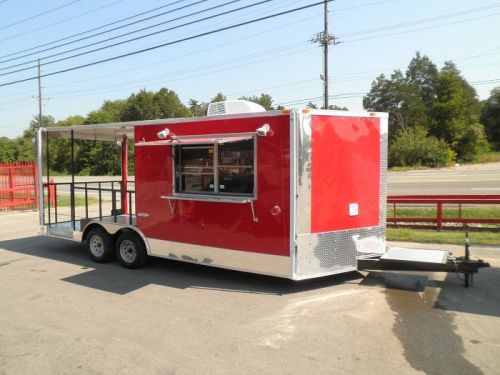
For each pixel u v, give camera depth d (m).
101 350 4.16
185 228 6.65
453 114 63.25
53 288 6.25
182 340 4.36
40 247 9.37
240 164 6.08
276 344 4.24
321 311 5.13
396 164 50.34
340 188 5.98
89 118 73.88
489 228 10.00
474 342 4.22
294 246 5.62
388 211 12.84
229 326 4.71
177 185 6.77
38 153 8.62
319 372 3.67
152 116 71.00
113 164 19.22
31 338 4.48
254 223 5.94
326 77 34.75
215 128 6.27
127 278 6.75
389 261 5.89
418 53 82.62
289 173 5.59
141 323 4.84
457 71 75.62
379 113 6.36
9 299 5.76
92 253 7.95
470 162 57.97
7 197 16.39
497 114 76.50
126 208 9.70
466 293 5.72
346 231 6.07
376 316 4.95
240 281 6.48
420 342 4.24
